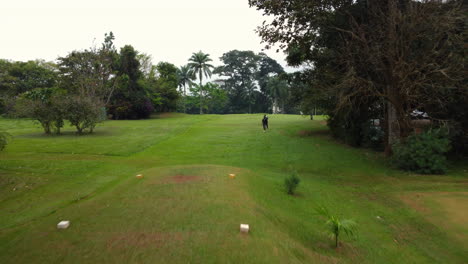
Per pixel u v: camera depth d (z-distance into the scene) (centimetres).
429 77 1245
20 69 5147
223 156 1578
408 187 1005
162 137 2153
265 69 8450
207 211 548
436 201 831
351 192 981
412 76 1291
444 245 588
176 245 429
